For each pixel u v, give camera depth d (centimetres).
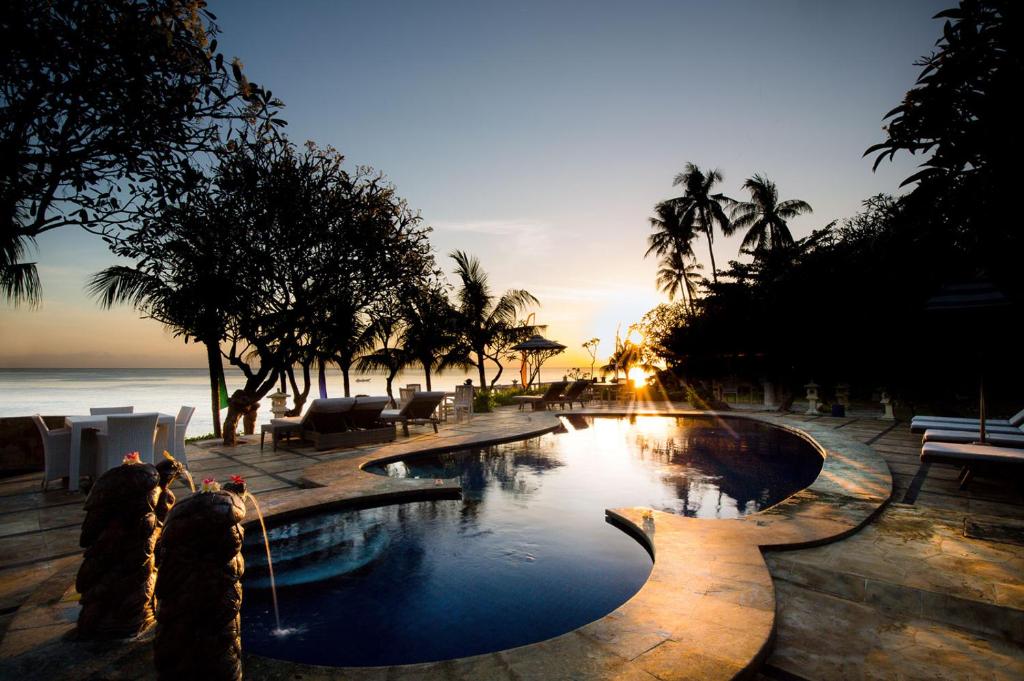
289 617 354
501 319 2884
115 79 364
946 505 588
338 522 566
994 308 460
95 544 303
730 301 2334
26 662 274
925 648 304
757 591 360
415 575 424
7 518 575
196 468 855
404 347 2323
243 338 1138
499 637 329
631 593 392
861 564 409
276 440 1032
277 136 466
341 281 1180
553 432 1319
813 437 1071
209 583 235
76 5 345
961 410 1666
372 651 312
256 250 1052
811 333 2038
